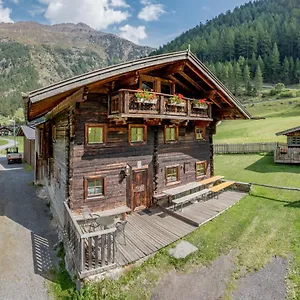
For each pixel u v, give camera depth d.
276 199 12.74
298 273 7.04
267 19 160.62
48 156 14.41
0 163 30.11
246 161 24.19
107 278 6.82
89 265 6.78
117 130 10.57
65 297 6.88
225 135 43.66
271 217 10.59
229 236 9.15
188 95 13.39
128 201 11.06
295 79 115.06
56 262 8.72
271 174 18.72
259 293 6.46
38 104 9.24
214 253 8.12
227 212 11.38
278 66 120.06
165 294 6.52
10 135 79.44
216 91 12.70
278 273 7.11
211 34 158.38
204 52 142.00
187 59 10.76
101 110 10.07
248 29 144.00
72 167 9.49
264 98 96.06
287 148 23.19
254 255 7.95
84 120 9.68
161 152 12.30
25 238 10.42
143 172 11.61
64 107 9.85
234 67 112.56
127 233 9.28
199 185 13.31
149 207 11.85
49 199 14.72
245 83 109.94
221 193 14.16
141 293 6.55
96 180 10.12
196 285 6.81
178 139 13.12
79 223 9.49
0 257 8.95
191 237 9.13
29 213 13.26
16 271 8.16
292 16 158.00
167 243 8.59
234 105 13.30
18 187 18.41
